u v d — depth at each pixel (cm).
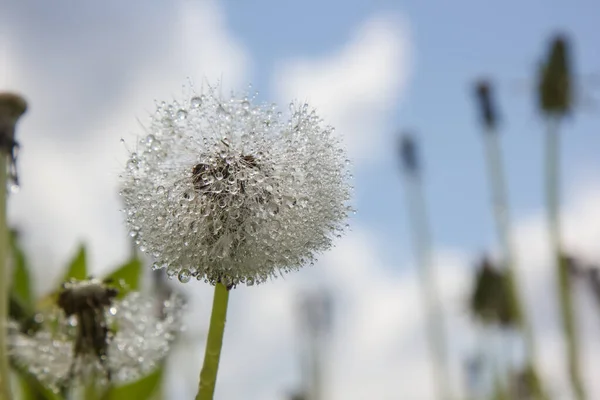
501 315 49
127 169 17
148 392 26
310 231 16
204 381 17
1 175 21
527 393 47
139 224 17
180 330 22
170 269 16
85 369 21
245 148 17
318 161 17
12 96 21
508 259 49
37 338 22
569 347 45
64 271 26
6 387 20
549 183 47
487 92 50
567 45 47
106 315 21
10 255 26
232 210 16
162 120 17
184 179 16
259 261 16
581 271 46
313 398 50
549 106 47
